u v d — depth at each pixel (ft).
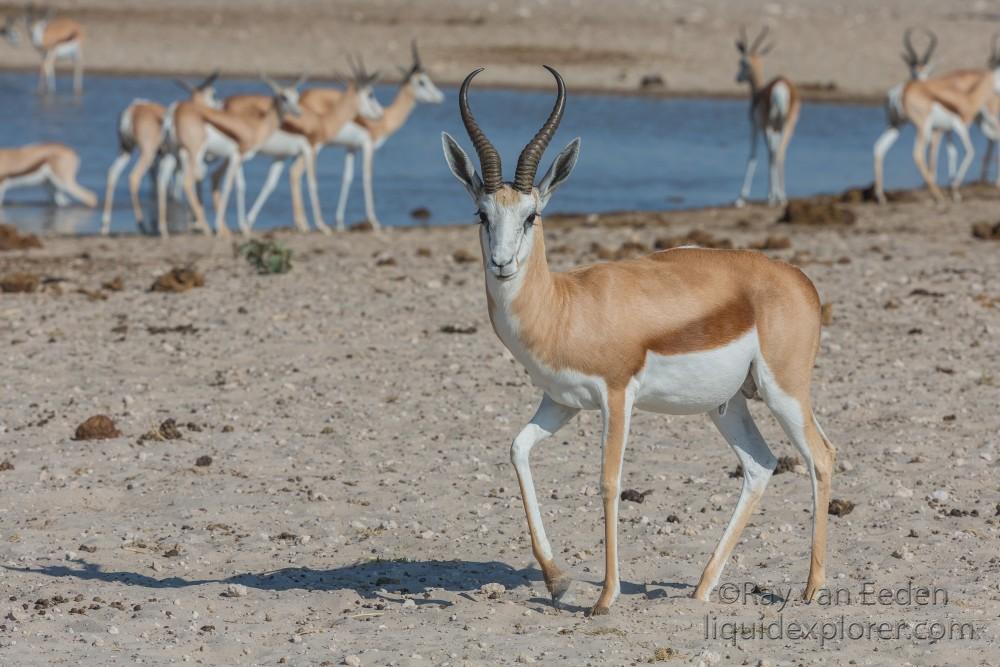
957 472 105.81
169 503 99.91
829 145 394.93
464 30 567.59
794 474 106.63
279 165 254.06
